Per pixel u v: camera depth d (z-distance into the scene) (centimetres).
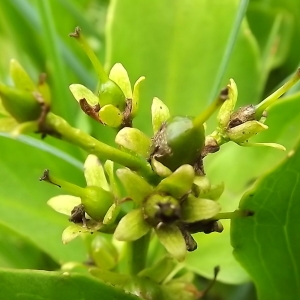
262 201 11
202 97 16
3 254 15
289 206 11
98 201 10
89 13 20
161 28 16
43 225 14
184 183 9
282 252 11
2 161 15
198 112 15
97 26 20
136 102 10
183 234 10
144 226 10
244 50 15
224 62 13
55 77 15
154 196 10
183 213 10
